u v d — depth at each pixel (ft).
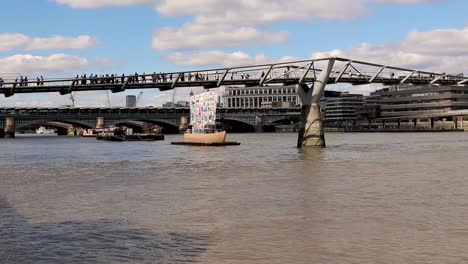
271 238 79.92
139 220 95.71
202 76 309.01
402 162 218.59
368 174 169.48
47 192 138.62
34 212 106.83
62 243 79.36
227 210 104.22
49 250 75.46
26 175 188.24
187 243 77.97
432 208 103.04
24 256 72.54
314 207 105.81
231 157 266.16
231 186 143.43
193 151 332.39
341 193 125.08
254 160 241.35
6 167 227.40
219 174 178.70
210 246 75.97
